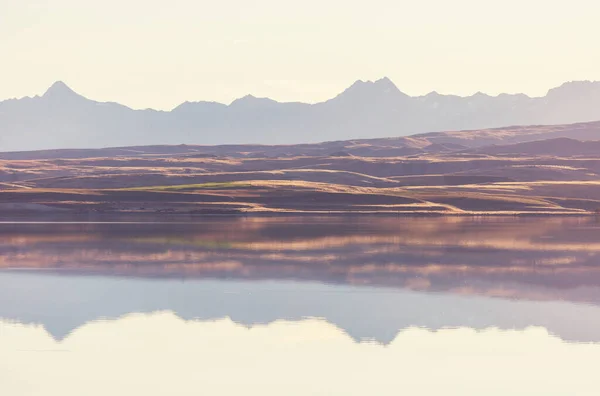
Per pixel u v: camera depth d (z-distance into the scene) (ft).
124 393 247.50
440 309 364.79
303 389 252.21
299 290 410.31
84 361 278.67
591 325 333.42
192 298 386.73
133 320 339.36
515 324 335.47
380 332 319.68
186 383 256.52
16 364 273.95
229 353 289.53
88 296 390.83
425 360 282.56
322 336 314.76
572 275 466.70
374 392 249.96
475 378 263.70
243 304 372.58
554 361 281.33
